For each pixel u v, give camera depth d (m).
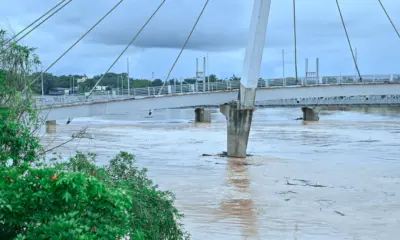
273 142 59.19
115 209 8.70
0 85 11.73
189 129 81.44
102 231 8.41
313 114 104.12
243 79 44.88
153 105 48.97
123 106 47.66
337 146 55.09
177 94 49.50
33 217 8.41
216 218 23.39
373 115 125.81
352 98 99.12
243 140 45.22
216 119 117.62
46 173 8.64
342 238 20.52
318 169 38.69
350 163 42.16
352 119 108.38
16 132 10.92
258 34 43.66
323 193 29.58
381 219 23.58
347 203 26.98
